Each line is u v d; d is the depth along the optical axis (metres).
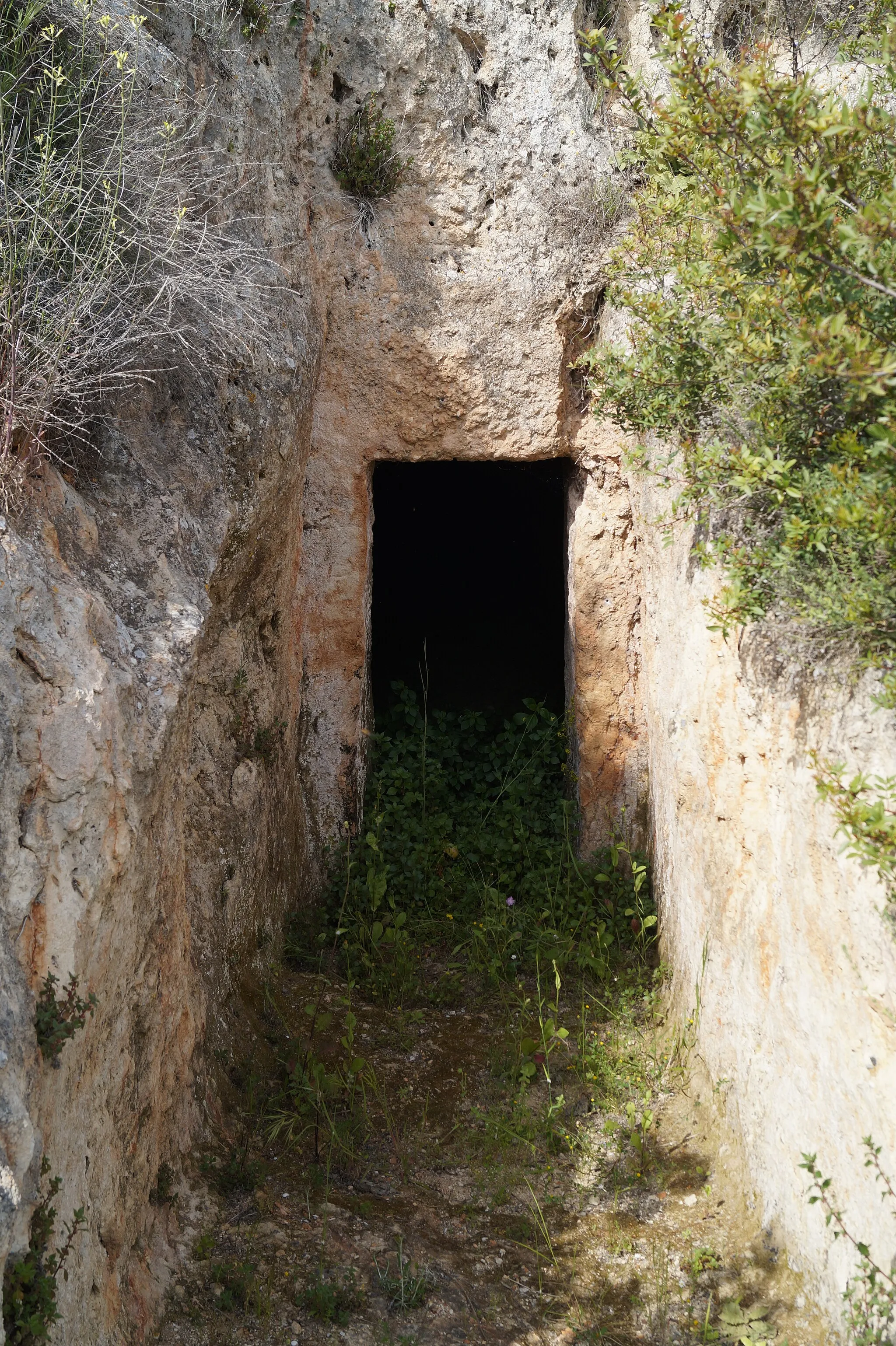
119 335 3.89
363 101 5.64
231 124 4.87
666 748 5.33
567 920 5.92
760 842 3.94
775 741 3.73
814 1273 3.54
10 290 3.34
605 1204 4.29
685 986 4.98
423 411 5.92
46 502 3.46
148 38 4.20
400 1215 4.16
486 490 9.88
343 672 6.19
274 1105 4.50
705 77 3.37
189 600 3.79
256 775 5.03
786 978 3.71
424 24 5.61
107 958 3.14
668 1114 4.66
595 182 5.77
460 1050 5.14
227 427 4.53
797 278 2.99
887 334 2.97
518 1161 4.50
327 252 5.72
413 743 6.74
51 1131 2.79
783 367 3.40
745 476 3.33
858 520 2.86
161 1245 3.64
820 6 5.36
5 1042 2.58
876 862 2.78
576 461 6.14
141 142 3.90
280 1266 3.76
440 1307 3.74
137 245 3.87
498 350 5.86
